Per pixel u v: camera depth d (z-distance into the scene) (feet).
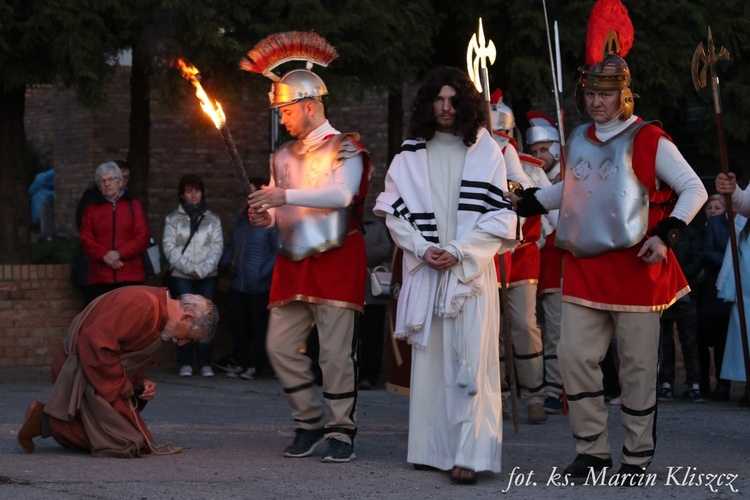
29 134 92.48
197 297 25.67
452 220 22.65
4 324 44.55
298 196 23.70
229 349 46.98
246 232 41.27
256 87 41.91
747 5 44.50
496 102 31.07
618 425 31.81
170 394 38.06
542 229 33.55
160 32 39.34
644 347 21.67
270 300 24.70
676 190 21.45
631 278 21.58
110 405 24.59
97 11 39.19
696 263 39.70
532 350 31.53
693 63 24.82
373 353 40.98
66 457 24.44
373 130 70.18
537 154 34.45
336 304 24.00
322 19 39.78
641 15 42.98
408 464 23.99
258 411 34.01
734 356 35.81
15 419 30.66
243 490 20.99
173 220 43.57
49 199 84.84
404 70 42.22
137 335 24.91
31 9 39.19
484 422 22.12
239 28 40.37
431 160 22.94
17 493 20.33
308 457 24.81
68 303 45.34
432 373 22.85
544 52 42.73
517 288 31.42
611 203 21.58
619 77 21.79
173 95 41.16
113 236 41.60
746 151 46.96
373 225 41.04
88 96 39.70
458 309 22.13
